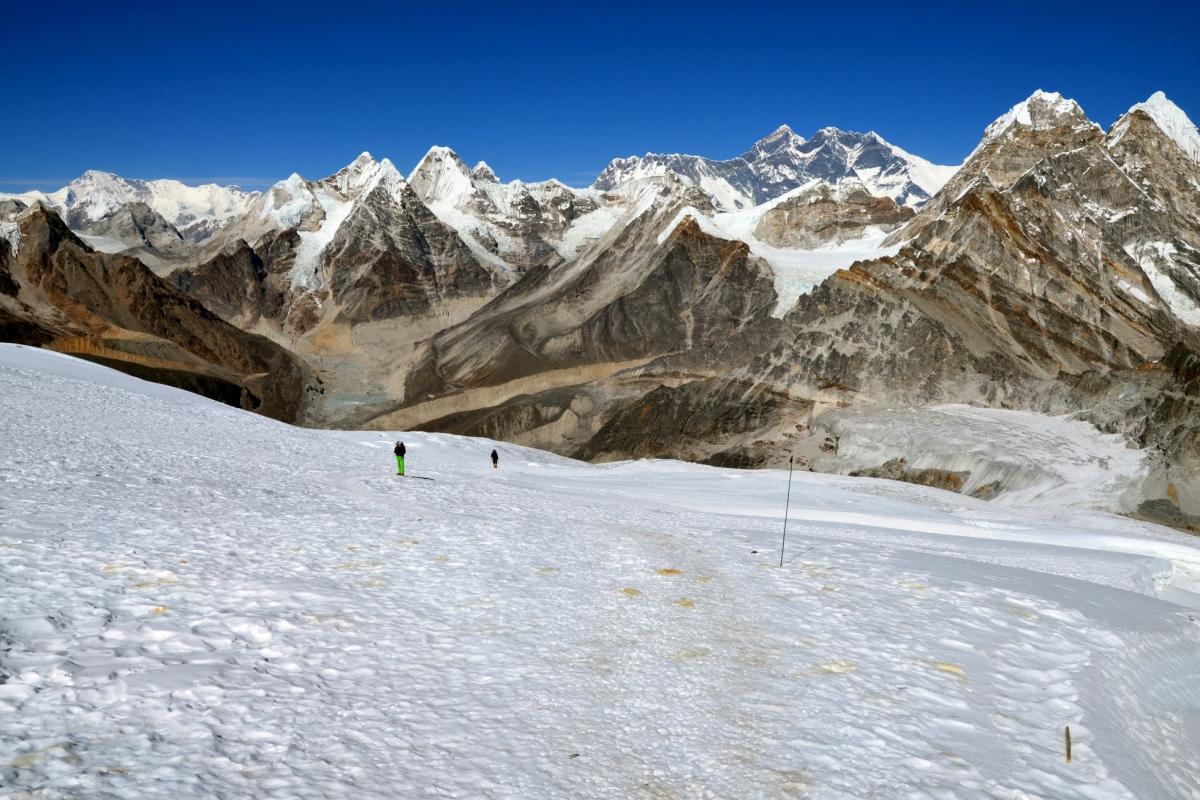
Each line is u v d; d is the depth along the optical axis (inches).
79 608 403.2
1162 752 396.8
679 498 1467.8
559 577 576.7
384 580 527.2
